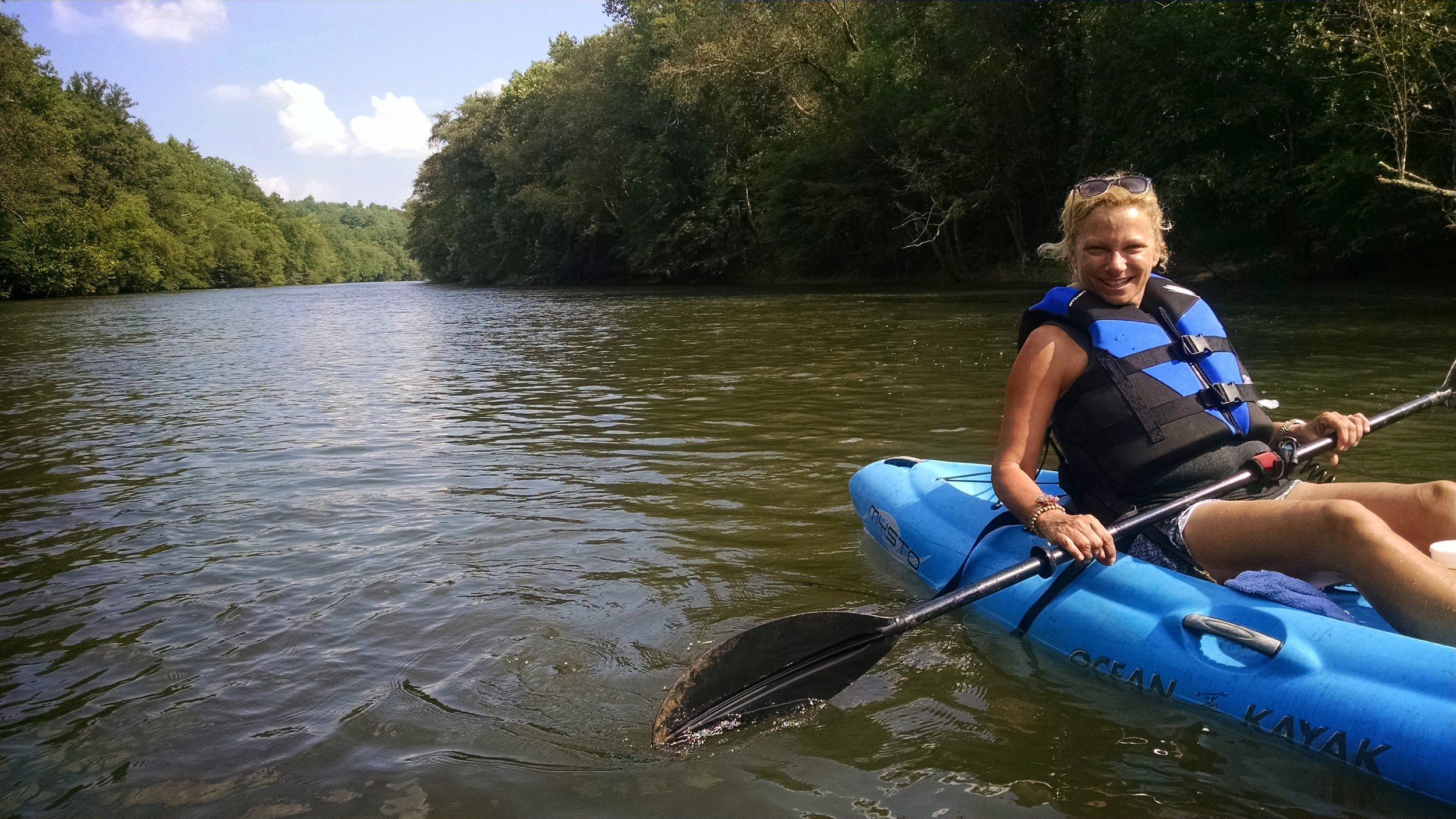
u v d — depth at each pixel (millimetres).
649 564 3490
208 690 2584
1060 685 2475
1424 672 1997
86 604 3225
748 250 30469
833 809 1975
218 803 2064
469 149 44938
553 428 6152
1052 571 2479
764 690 2438
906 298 18453
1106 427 2586
